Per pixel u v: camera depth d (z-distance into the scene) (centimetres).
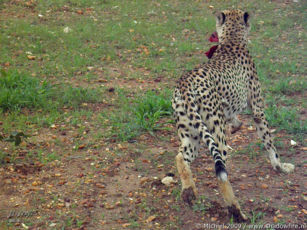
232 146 1060
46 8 2022
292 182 900
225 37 980
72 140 1050
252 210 797
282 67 1554
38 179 884
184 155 782
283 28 1917
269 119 1162
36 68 1471
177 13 2102
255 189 871
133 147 1034
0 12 1922
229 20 993
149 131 1102
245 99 931
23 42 1662
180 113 789
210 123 788
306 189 873
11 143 1013
